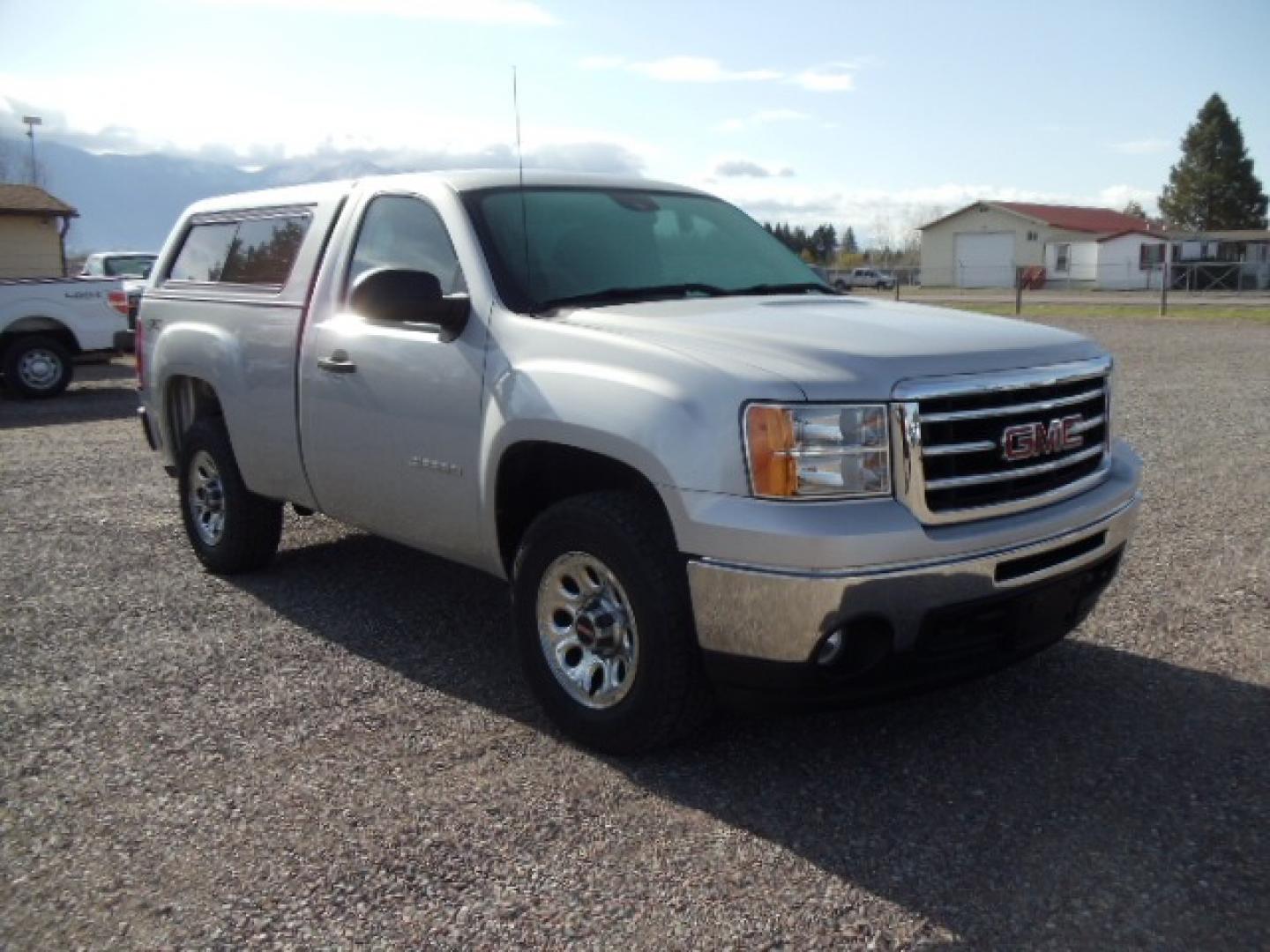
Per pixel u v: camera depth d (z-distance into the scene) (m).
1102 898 3.02
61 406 14.21
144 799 3.63
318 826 3.44
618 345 3.80
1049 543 3.69
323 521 7.35
